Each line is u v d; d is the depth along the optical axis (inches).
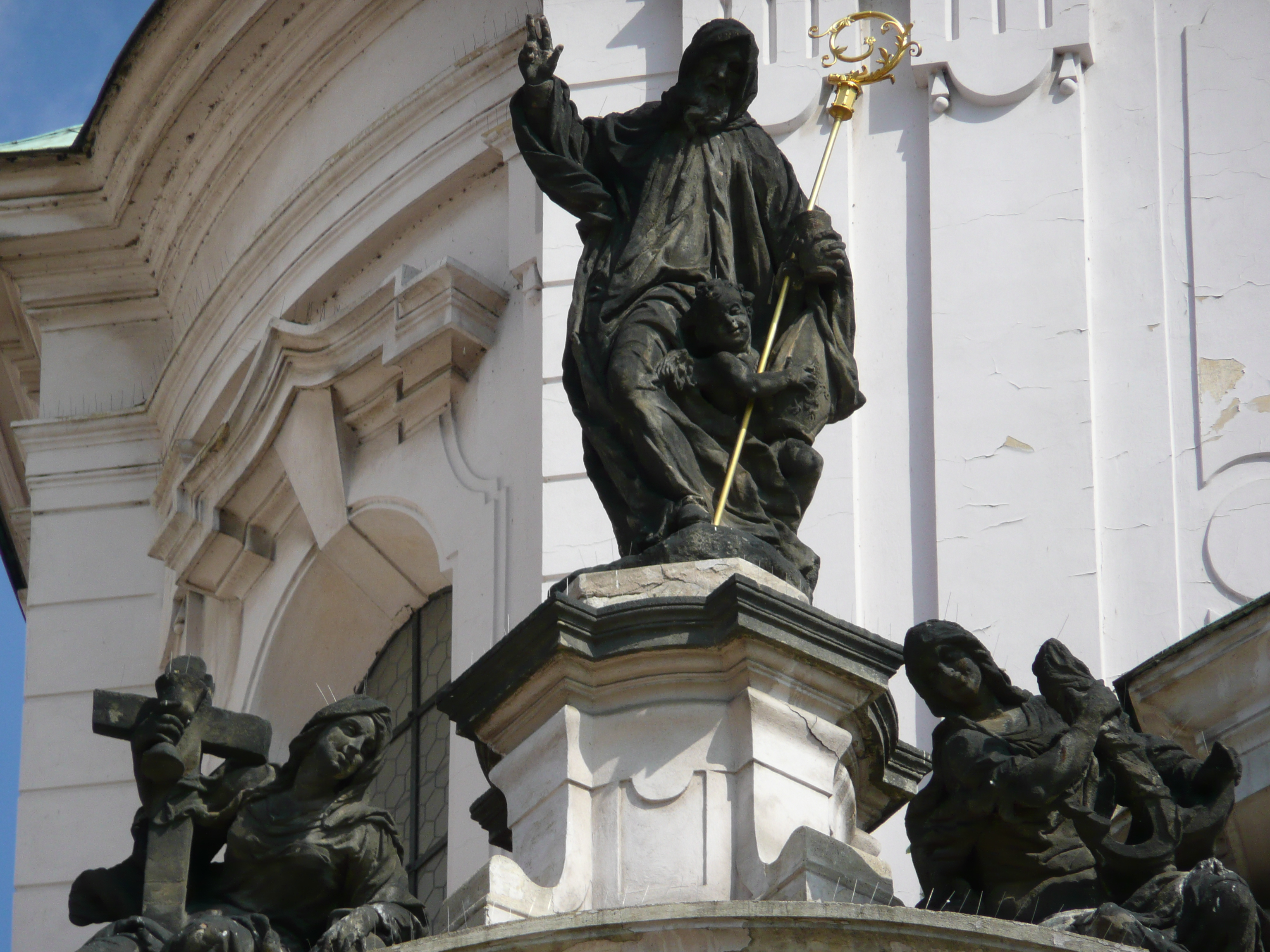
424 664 1631.4
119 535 1803.6
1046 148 1369.3
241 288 1739.7
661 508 955.3
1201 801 914.7
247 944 876.6
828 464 1315.2
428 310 1565.0
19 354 1923.0
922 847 919.7
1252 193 1344.7
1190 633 1232.2
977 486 1289.4
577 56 1477.6
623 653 901.2
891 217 1374.3
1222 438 1284.4
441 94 1640.0
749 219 1003.9
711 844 880.9
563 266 1471.5
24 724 1748.3
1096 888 906.1
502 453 1531.7
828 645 908.0
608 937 813.9
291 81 1726.1
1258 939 871.1
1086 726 904.3
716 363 968.3
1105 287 1334.9
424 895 1531.7
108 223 1852.9
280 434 1657.2
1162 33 1391.5
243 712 1660.9
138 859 919.0
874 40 1106.1
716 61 1012.5
